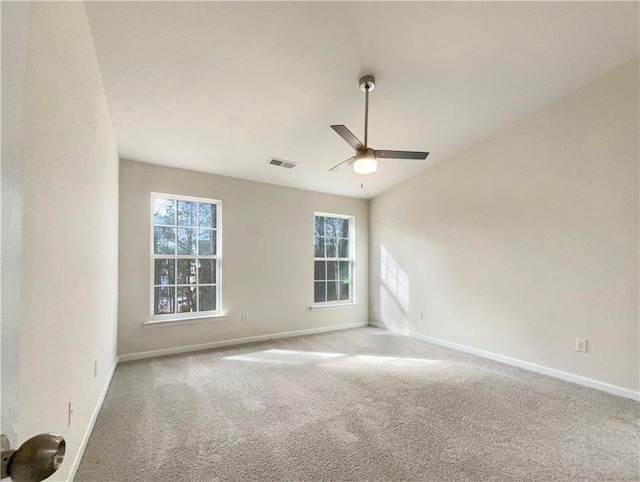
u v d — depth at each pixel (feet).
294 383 9.95
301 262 16.66
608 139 9.39
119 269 11.98
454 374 10.78
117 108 9.18
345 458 6.23
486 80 9.39
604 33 7.89
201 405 8.41
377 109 10.42
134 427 7.30
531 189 11.27
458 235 13.91
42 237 3.81
